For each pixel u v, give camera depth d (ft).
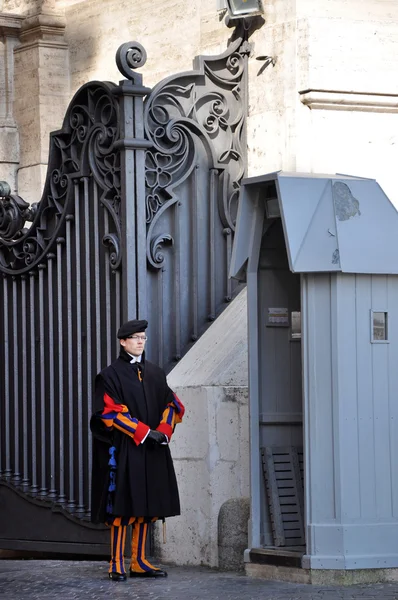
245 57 42.06
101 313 41.63
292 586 32.45
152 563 39.19
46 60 53.21
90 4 52.21
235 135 42.57
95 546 42.22
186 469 38.45
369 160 40.55
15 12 54.65
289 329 35.63
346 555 32.37
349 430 32.73
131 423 34.71
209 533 37.47
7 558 49.47
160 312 40.93
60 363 43.52
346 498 32.58
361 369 32.99
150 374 35.76
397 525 32.89
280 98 40.63
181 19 47.26
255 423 34.71
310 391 32.89
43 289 44.62
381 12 40.73
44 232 44.70
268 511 34.91
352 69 40.11
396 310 33.53
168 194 41.16
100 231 41.68
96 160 41.50
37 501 44.32
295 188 33.35
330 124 40.22
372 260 32.83
